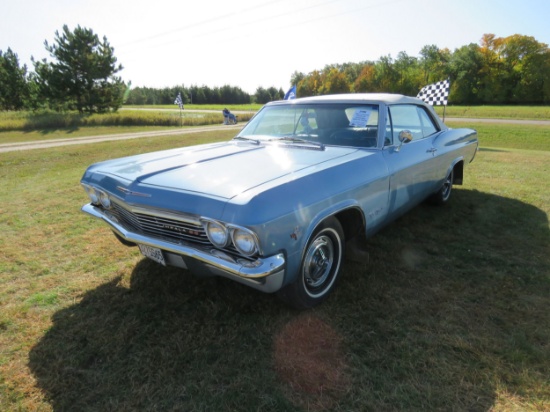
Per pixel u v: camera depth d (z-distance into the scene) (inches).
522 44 2566.4
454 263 125.3
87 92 1272.1
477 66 2711.6
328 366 78.7
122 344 86.7
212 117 1323.8
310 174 90.5
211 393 72.0
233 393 71.9
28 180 278.7
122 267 126.7
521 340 85.3
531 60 2534.5
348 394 71.4
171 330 91.6
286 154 112.1
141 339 88.4
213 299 104.9
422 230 155.4
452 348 83.4
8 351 85.2
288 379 75.2
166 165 103.0
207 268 85.4
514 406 68.2
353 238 112.0
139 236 92.2
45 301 105.8
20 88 1467.8
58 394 72.9
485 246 139.1
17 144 553.0
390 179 117.2
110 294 109.2
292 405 68.8
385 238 146.9
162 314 98.5
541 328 90.0
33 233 159.8
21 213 188.2
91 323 95.2
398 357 81.0
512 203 191.8
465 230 155.3
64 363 80.7
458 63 2746.1
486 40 2768.2
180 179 90.4
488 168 289.3
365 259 111.0
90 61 1240.2
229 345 85.7
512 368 77.1
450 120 1261.1
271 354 82.7
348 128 125.9
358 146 121.2
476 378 74.5
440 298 103.7
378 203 113.5
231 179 87.9
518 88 2583.7
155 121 1112.2
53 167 342.3
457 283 111.8
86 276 120.6
